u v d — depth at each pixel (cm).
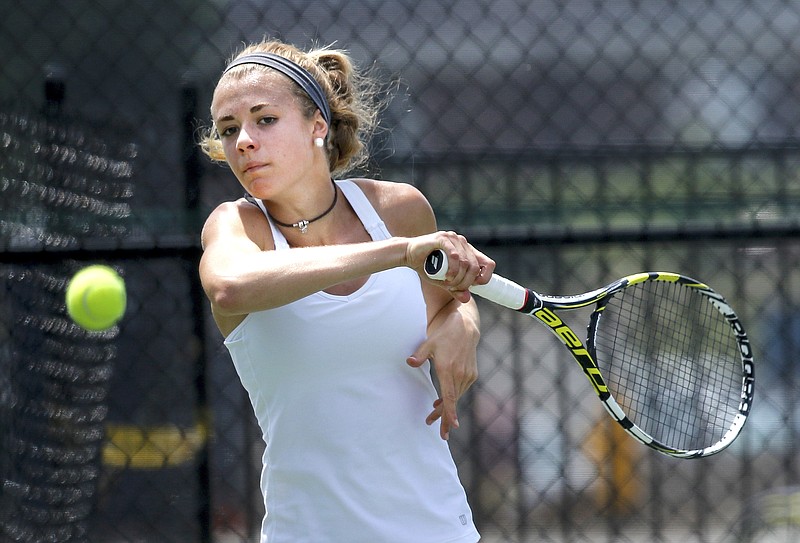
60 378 1353
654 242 1251
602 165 1377
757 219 1305
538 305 848
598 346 1145
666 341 1095
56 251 1254
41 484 1347
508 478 1476
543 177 1379
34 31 1388
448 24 1486
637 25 1523
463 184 1358
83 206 1343
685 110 1495
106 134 1365
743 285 1431
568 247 1264
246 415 1373
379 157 1327
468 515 768
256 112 729
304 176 751
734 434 936
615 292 890
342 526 720
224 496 1377
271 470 743
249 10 1403
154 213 1330
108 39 1414
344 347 716
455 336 771
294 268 665
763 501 1460
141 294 1372
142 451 1372
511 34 1420
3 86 1405
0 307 1335
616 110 1434
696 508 1480
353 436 719
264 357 723
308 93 751
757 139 1381
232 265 685
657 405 1046
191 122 1306
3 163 1349
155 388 1378
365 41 1430
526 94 1408
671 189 1389
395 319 729
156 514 1366
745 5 1447
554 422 1489
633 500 1484
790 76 1512
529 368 1488
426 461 744
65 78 1362
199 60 1366
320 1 1409
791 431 1466
